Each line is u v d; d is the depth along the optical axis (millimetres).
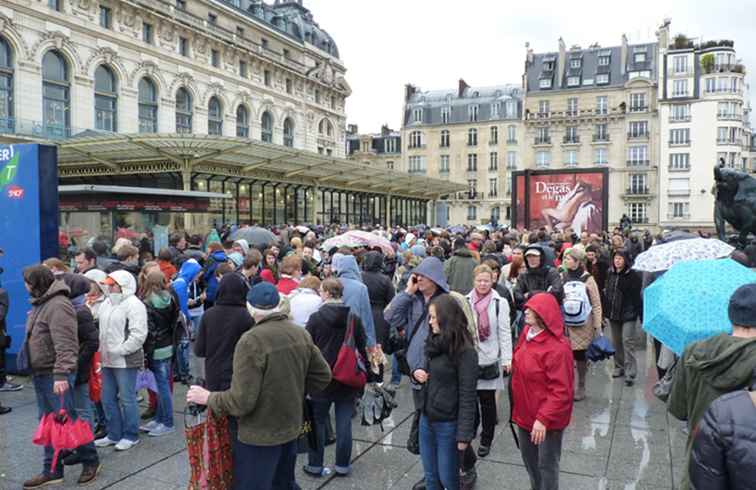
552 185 20906
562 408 4277
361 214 43719
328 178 35625
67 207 15125
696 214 64188
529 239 12773
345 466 5508
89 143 22078
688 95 64562
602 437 6449
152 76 39031
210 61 44312
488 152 73000
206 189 29188
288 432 4043
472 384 4273
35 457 5883
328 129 61406
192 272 9070
